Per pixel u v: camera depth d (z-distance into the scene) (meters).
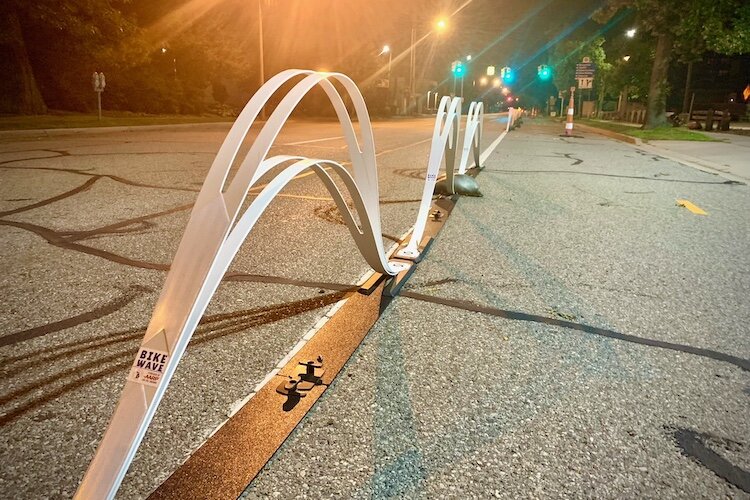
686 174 9.97
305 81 2.17
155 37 26.42
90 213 5.55
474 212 6.09
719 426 2.19
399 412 2.20
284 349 2.68
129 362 2.55
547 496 1.77
